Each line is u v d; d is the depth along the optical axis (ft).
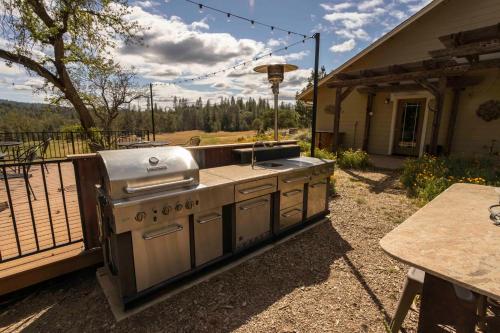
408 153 27.63
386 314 6.36
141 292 6.40
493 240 4.24
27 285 6.88
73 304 6.74
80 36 26.78
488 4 21.12
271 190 8.98
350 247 9.57
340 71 29.40
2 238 8.58
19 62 24.94
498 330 4.12
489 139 22.15
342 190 16.60
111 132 28.78
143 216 6.07
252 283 7.50
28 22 23.47
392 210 13.10
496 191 7.03
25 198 12.73
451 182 14.44
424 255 3.78
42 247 7.94
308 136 39.70
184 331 5.85
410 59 25.77
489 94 21.81
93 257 7.80
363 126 30.14
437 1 21.90
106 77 34.50
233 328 5.95
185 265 7.18
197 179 7.22
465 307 3.67
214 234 7.72
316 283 7.54
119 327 5.94
